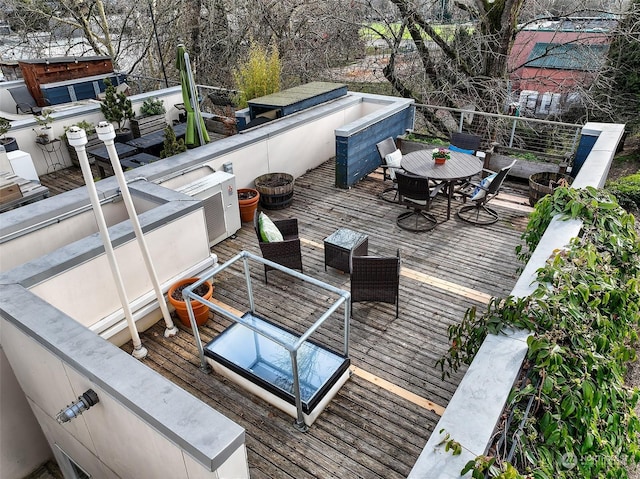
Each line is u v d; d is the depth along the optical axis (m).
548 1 12.58
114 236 4.18
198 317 4.67
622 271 3.73
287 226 5.59
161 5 16.16
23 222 4.44
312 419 3.64
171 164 5.88
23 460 4.46
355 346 4.43
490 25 11.95
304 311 4.91
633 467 4.34
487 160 7.65
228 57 17.00
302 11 15.98
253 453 3.46
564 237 3.76
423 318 4.78
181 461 2.61
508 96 12.22
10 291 3.59
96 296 4.20
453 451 2.16
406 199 6.34
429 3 12.86
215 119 9.47
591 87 12.48
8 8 15.44
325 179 8.10
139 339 4.33
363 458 3.41
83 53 17.55
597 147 6.10
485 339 2.87
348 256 5.21
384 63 15.21
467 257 5.80
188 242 4.88
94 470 3.89
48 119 8.05
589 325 2.96
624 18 11.67
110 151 3.58
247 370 3.83
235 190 6.15
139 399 2.68
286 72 16.09
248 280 4.41
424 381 4.04
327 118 8.45
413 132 9.06
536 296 2.93
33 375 3.67
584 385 2.62
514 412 2.49
